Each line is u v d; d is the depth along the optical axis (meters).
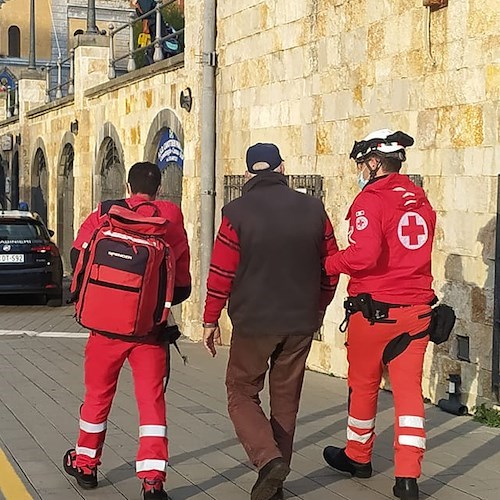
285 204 5.73
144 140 15.94
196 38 13.17
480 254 8.08
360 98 9.84
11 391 9.38
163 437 5.77
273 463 5.44
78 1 69.50
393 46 9.25
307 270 5.72
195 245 13.27
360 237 5.70
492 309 7.94
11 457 6.84
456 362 8.36
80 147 20.02
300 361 5.82
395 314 5.84
